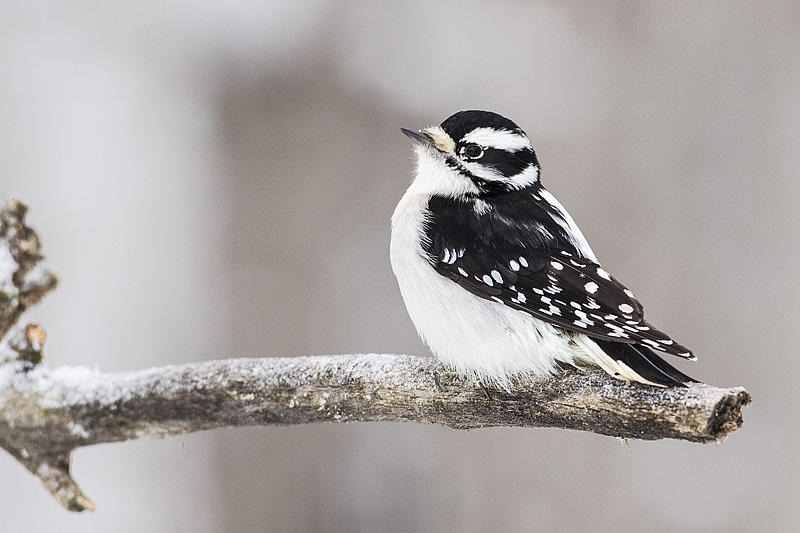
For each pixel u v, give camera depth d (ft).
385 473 40.40
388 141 44.98
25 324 20.36
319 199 44.21
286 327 43.06
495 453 40.24
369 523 40.22
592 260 24.11
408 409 21.43
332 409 21.13
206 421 20.72
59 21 47.93
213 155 45.32
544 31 47.01
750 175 43.27
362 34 45.93
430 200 25.46
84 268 44.32
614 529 39.52
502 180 26.04
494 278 23.00
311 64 45.19
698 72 44.75
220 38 45.55
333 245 43.70
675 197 43.65
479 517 40.06
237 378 20.75
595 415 20.33
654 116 44.75
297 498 40.14
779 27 43.88
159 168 46.06
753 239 42.55
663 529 39.60
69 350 42.60
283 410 20.95
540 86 46.42
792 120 43.27
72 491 20.29
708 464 39.70
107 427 20.27
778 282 41.81
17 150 46.75
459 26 46.68
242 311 43.45
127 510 39.22
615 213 44.09
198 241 44.80
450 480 40.27
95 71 47.67
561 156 45.06
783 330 41.24
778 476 39.75
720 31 44.62
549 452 40.14
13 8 47.91
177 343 43.11
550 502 39.88
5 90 47.42
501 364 21.53
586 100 45.70
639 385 19.97
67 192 46.32
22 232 19.92
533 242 23.71
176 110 46.16
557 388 20.90
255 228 44.11
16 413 20.03
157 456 40.22
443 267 23.59
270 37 45.19
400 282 24.47
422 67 46.24
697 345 41.75
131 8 47.11
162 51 46.65
